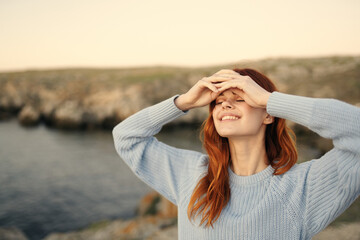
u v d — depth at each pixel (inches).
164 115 79.4
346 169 60.2
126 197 653.9
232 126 69.4
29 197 668.7
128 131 82.2
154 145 83.6
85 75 3073.3
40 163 938.1
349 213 285.7
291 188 68.8
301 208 66.6
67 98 1927.9
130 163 84.2
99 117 1720.0
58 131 1529.3
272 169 72.9
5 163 940.6
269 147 77.0
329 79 1154.0
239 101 70.1
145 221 386.6
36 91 2573.8
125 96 1925.4
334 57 1739.7
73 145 1179.9
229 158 78.3
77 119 1668.3
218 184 71.6
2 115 2078.0
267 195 69.2
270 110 65.6
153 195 547.8
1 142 1240.8
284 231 66.8
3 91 2544.3
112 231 383.9
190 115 1523.1
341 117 59.4
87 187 722.2
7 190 712.4
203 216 70.9
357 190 60.2
